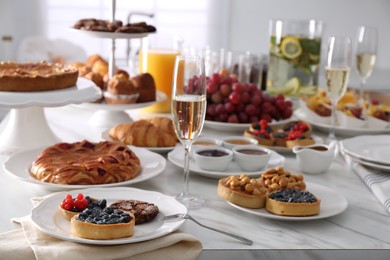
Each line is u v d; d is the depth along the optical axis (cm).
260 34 469
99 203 141
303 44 240
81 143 170
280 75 243
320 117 212
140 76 210
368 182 165
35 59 402
